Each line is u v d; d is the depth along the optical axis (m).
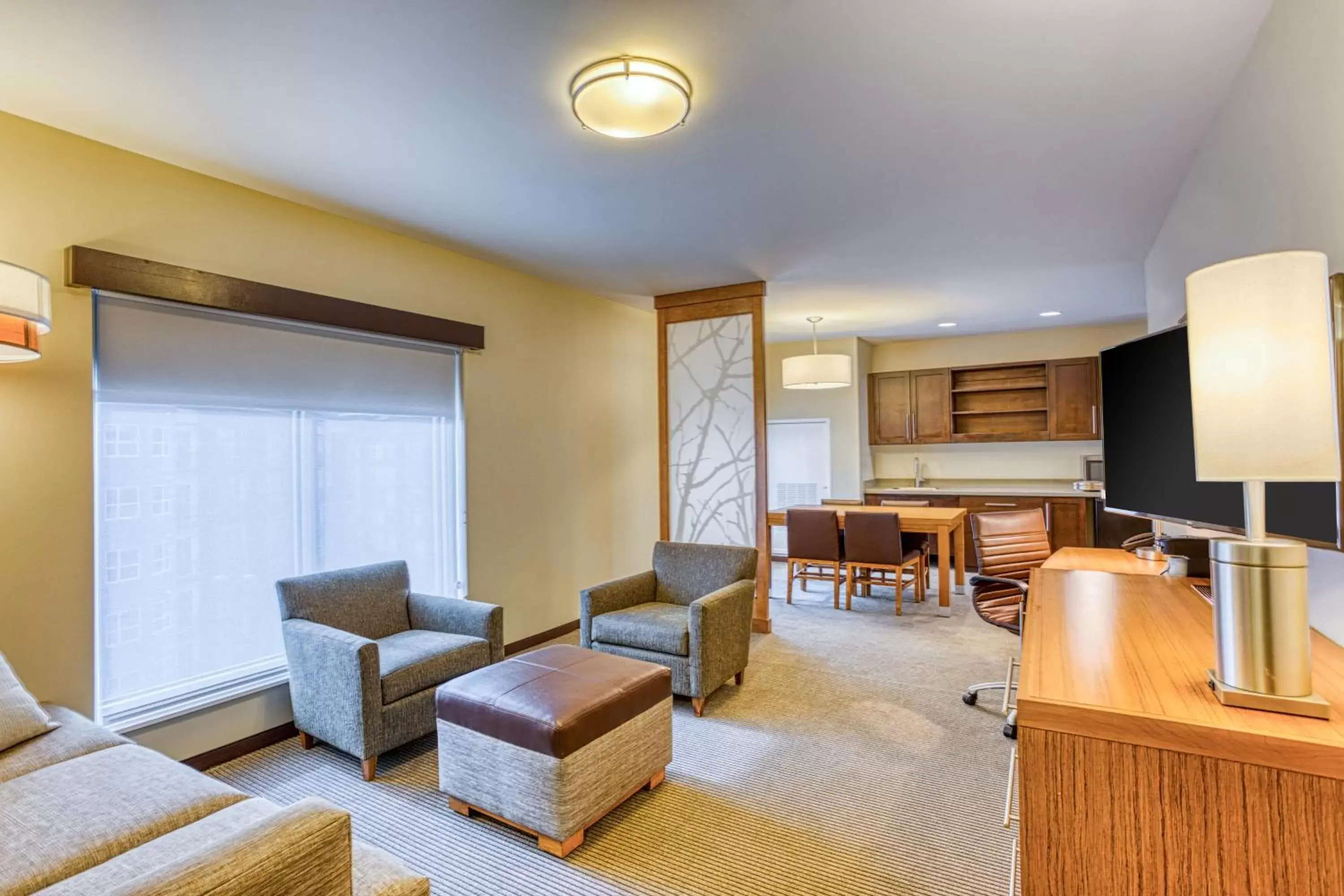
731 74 2.02
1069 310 5.75
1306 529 1.38
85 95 2.10
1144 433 1.99
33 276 1.80
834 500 6.68
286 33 1.79
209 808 1.58
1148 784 1.06
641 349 5.58
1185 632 1.57
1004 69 2.01
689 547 3.86
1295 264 1.07
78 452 2.35
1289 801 0.97
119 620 2.46
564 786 2.02
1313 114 1.53
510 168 2.67
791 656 4.05
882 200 3.09
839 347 7.27
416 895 1.34
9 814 1.51
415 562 3.60
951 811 2.28
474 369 3.96
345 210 3.12
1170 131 2.44
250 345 2.86
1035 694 1.16
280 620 2.97
